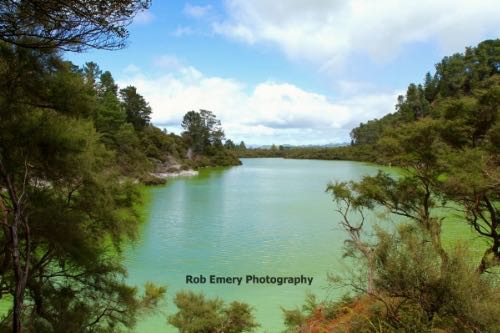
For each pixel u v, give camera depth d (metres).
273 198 49.38
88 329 11.12
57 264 12.02
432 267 7.54
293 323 12.98
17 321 5.06
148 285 13.72
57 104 9.22
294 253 23.94
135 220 13.41
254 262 22.30
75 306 10.99
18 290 5.12
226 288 18.30
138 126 87.12
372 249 10.22
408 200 15.64
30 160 8.75
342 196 17.22
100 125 52.12
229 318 12.70
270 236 28.41
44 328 9.41
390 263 7.83
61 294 10.77
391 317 8.38
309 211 39.28
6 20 5.09
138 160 64.44
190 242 26.66
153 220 34.59
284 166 124.00
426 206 14.66
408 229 9.71
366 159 141.12
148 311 13.02
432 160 15.02
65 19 5.13
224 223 33.31
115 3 5.09
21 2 4.93
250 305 16.39
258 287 18.41
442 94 99.12
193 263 22.14
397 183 16.52
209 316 12.68
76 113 9.78
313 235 28.58
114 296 12.01
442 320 7.20
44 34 5.41
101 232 12.37
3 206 7.29
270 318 15.19
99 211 11.88
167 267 21.39
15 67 8.05
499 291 7.44
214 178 79.69
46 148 8.90
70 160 10.25
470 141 14.88
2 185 7.88
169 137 96.12
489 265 9.24
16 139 8.25
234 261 22.53
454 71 100.69
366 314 9.66
